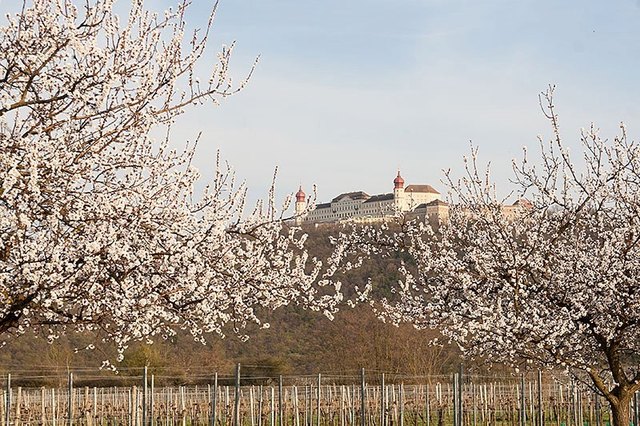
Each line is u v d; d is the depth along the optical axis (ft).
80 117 39.83
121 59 41.68
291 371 165.99
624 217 59.72
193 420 117.80
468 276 55.93
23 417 112.37
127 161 43.39
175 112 43.29
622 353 61.77
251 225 48.91
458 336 57.67
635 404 81.05
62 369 144.05
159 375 153.58
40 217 39.06
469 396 134.82
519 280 55.06
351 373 163.12
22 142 37.40
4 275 37.11
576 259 56.85
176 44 42.91
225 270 46.29
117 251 39.06
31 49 39.60
